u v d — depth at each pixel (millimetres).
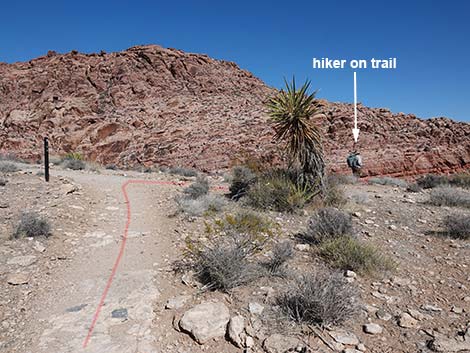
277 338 3746
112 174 16734
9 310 4359
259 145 35969
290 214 8508
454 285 5008
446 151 34156
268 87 64375
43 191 9969
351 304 4195
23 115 46156
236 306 4395
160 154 37219
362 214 8594
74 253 6176
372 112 43406
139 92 51094
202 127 42125
